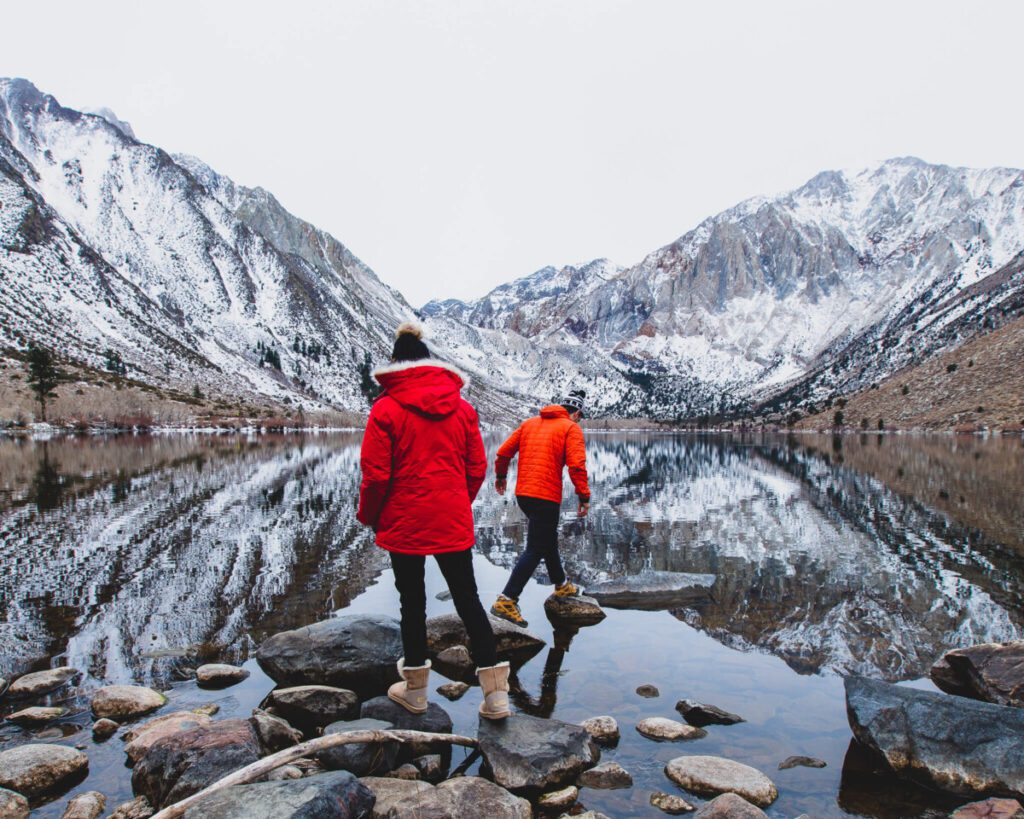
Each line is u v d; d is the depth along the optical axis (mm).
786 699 4223
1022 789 3117
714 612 6160
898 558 8422
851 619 5871
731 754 3555
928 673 4621
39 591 6828
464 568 3986
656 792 3193
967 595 6602
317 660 4496
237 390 127750
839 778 3316
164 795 3072
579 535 10406
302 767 3346
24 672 4746
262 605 6293
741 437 102375
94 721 3988
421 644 4004
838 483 19203
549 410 6398
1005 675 3986
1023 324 130375
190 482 18875
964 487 17312
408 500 3869
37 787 3234
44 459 29016
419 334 4102
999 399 101000
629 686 4457
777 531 10664
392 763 3533
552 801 3119
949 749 3330
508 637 5285
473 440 4164
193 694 4371
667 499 15516
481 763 3539
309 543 9422
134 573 7594
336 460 30781
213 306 179750
